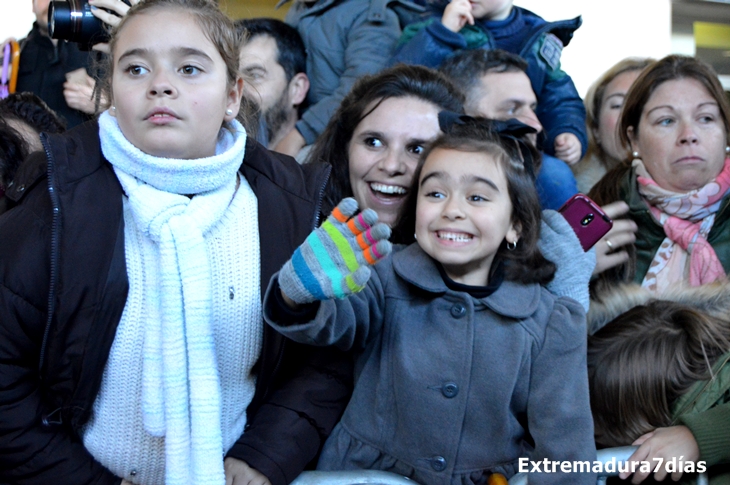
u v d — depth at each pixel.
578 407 1.54
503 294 1.63
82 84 2.66
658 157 2.34
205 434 1.37
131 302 1.41
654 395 1.99
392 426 1.62
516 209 1.65
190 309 1.38
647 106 2.37
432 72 2.12
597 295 2.30
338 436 1.66
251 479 1.48
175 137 1.38
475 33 2.67
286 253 1.54
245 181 1.59
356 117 2.08
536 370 1.58
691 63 2.36
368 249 1.27
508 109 2.51
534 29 2.70
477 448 1.58
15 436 1.43
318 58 2.71
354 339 1.60
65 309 1.36
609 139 2.67
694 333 2.03
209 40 1.43
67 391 1.42
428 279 1.63
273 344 1.53
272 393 1.63
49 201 1.40
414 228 1.83
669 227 2.31
